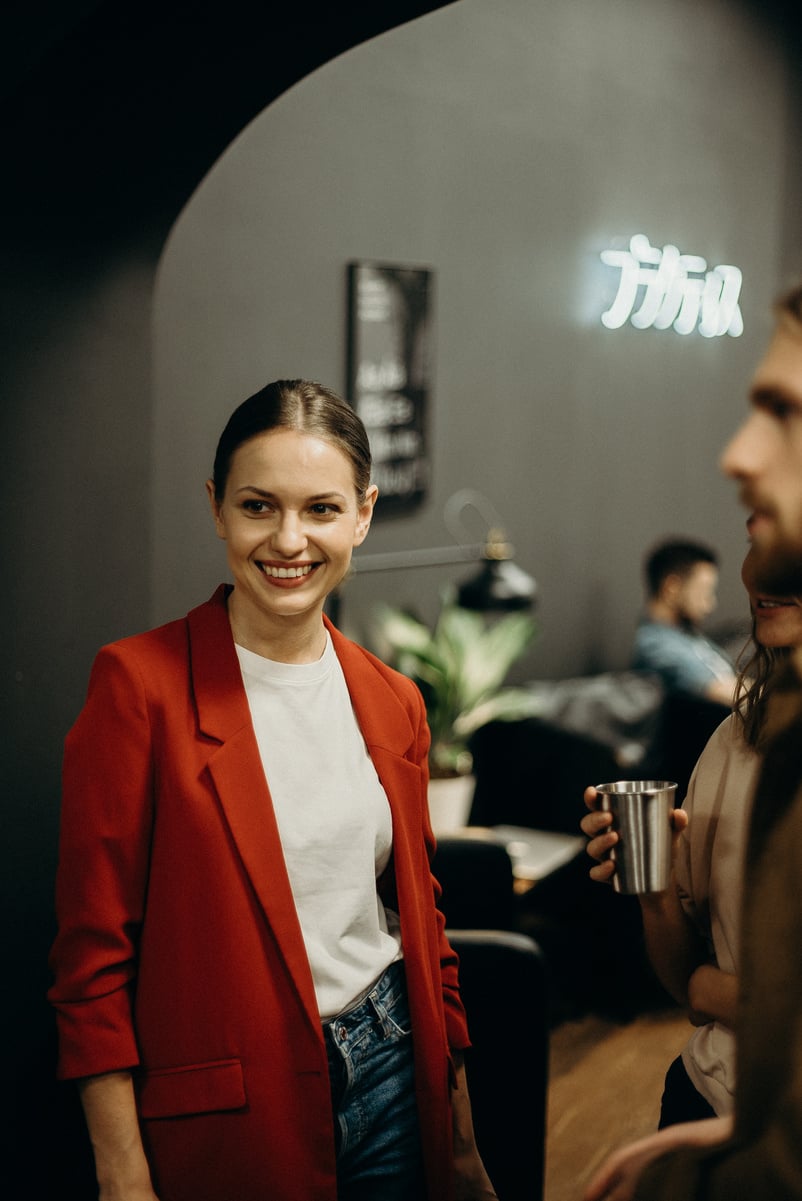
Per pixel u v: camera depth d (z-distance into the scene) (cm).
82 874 132
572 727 404
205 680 137
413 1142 144
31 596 200
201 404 358
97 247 204
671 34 543
